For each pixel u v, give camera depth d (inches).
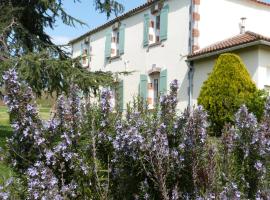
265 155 122.6
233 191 108.7
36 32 541.0
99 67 878.4
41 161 108.0
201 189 110.8
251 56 491.2
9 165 115.6
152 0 671.8
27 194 108.6
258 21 646.5
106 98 123.1
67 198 107.8
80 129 118.2
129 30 761.0
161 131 114.8
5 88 110.8
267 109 135.3
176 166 114.3
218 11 607.5
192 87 579.2
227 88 435.8
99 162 118.3
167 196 106.2
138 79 716.7
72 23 503.5
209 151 109.5
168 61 637.9
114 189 120.0
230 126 122.5
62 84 431.5
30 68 404.2
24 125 110.0
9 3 479.2
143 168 112.7
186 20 603.5
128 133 112.2
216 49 520.4
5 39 457.4
